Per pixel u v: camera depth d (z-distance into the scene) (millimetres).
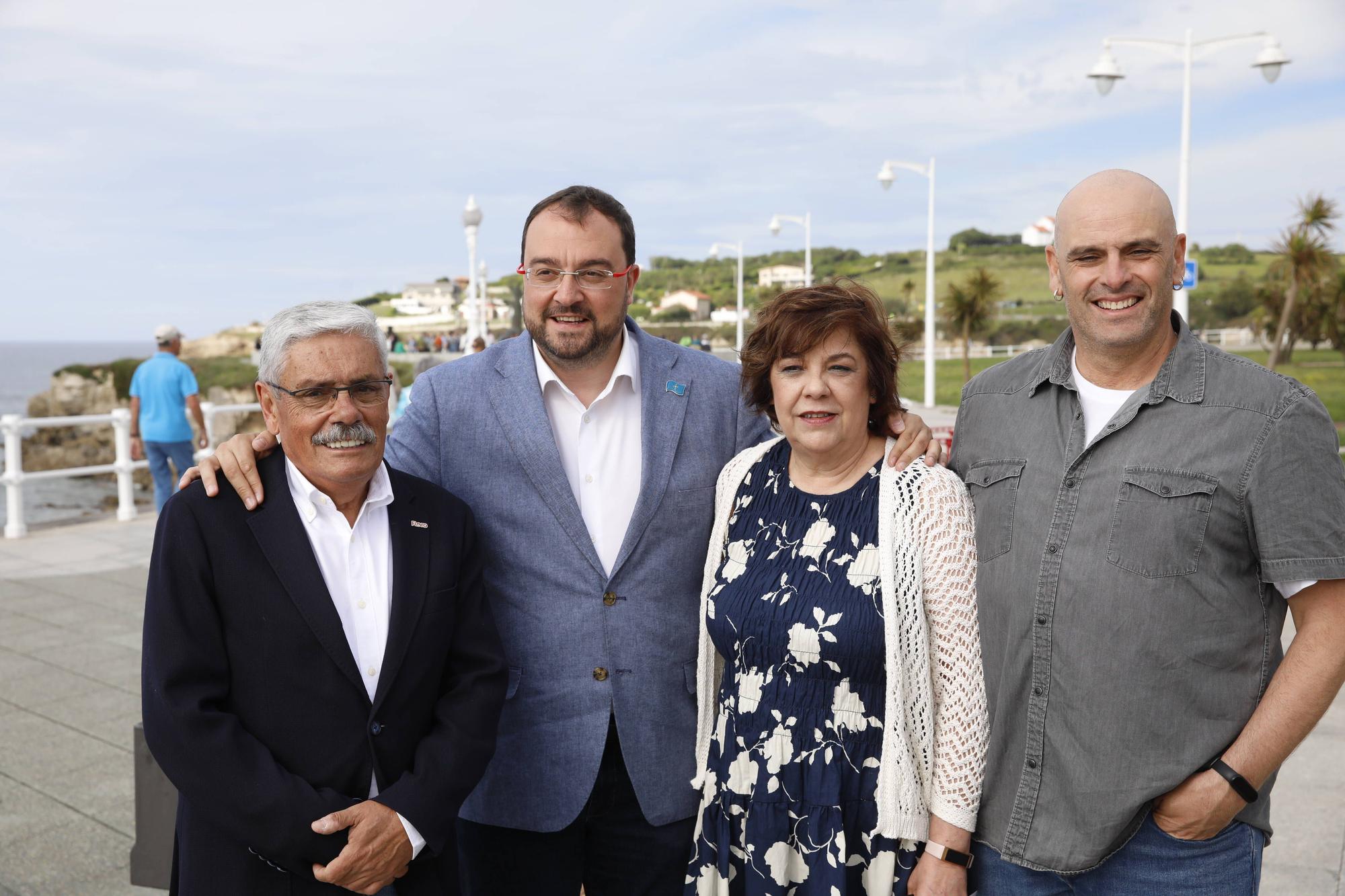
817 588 1981
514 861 2297
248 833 1714
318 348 1824
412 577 1956
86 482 27766
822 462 2084
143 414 8344
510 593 2258
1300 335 27000
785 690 1981
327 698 1845
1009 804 1972
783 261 101938
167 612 1767
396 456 2330
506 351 2402
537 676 2232
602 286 2188
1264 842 1899
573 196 2213
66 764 3826
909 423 2139
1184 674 1812
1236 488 1790
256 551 1856
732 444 2436
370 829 1762
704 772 2191
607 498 2314
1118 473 1876
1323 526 1737
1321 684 1748
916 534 1970
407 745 1920
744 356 2150
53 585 6621
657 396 2365
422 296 109938
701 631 2248
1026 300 71125
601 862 2344
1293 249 26062
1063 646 1890
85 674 4852
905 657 1945
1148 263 1847
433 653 1954
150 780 2498
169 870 2500
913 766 1958
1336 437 1797
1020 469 2012
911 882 1959
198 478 1941
